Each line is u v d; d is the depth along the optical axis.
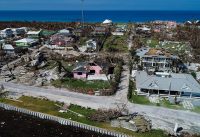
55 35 150.50
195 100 75.94
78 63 98.56
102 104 71.75
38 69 98.88
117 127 60.75
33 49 129.38
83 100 74.19
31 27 195.00
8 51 121.19
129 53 120.62
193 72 96.81
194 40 146.38
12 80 88.69
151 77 80.56
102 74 90.62
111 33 170.12
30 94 77.81
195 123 63.47
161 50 107.62
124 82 88.06
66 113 67.00
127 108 69.75
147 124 61.41
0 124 63.22
